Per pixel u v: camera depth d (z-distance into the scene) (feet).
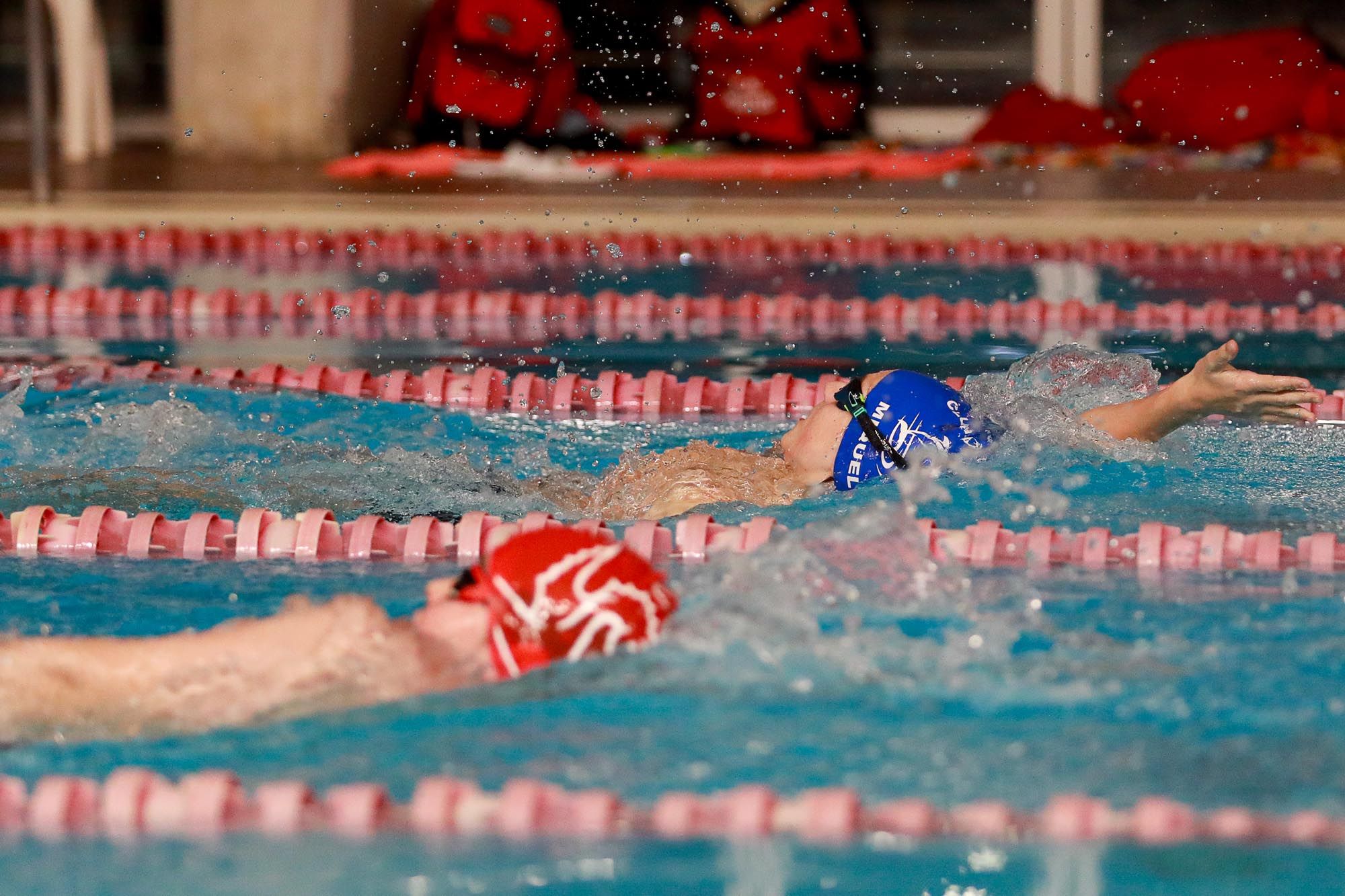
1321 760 22.06
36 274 70.38
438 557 33.55
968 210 86.12
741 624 27.09
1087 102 124.16
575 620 24.80
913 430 36.58
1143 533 32.35
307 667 24.81
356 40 116.16
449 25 114.01
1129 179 100.63
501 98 111.24
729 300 64.85
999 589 29.78
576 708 24.17
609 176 103.30
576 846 19.83
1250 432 42.83
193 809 20.65
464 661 24.89
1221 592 29.86
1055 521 34.22
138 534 33.96
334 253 79.30
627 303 65.05
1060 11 123.54
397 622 25.50
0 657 24.90
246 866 19.35
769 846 19.74
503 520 35.17
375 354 55.88
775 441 43.45
